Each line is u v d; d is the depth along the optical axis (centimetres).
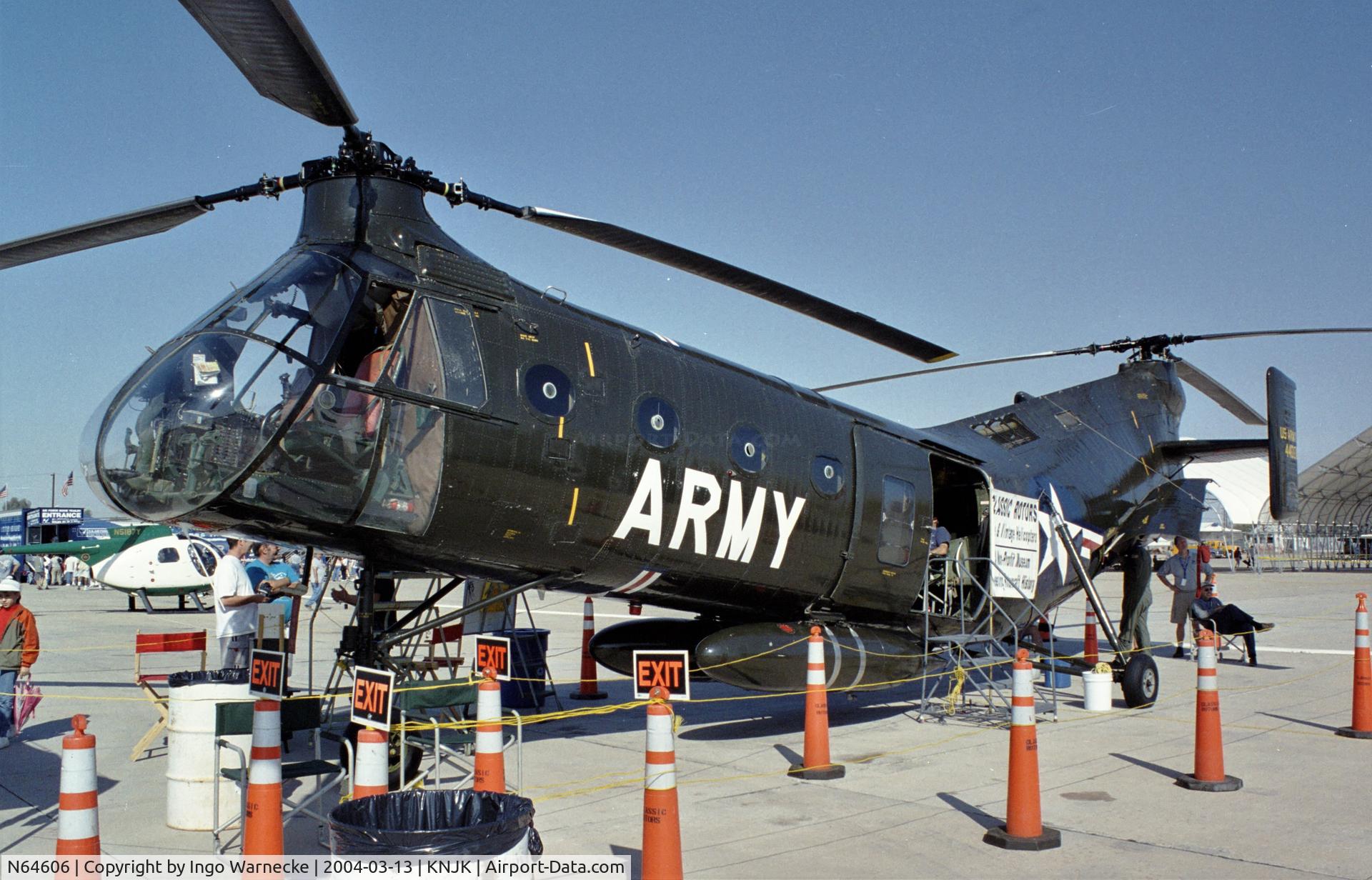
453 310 700
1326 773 770
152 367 622
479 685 564
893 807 683
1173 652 1630
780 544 905
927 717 1039
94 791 388
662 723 450
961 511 1225
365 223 682
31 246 666
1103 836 610
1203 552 1538
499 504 710
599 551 785
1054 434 1279
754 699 1158
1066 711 1072
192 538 2711
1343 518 5869
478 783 534
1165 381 1402
